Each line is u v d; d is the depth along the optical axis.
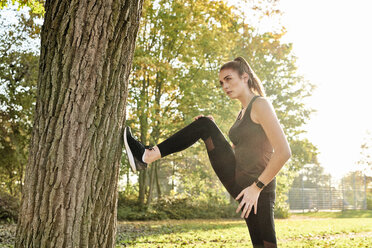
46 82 2.30
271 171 2.29
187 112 17.02
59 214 2.15
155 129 17.00
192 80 17.05
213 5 9.18
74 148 2.21
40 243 2.13
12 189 17.77
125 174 18.47
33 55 15.51
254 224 2.43
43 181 2.18
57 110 2.23
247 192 2.33
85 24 2.28
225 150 2.62
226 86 2.68
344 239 8.12
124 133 2.42
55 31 2.31
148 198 17.94
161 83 17.64
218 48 16.22
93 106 2.28
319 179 30.61
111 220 2.35
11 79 15.33
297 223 14.06
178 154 20.20
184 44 16.30
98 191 2.28
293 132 22.91
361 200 31.77
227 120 15.89
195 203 19.52
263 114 2.39
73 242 2.16
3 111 15.45
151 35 16.58
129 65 2.50
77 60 2.26
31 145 2.29
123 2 2.39
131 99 15.71
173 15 15.53
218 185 21.56
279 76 23.05
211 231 9.99
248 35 15.70
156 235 8.71
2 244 6.69
